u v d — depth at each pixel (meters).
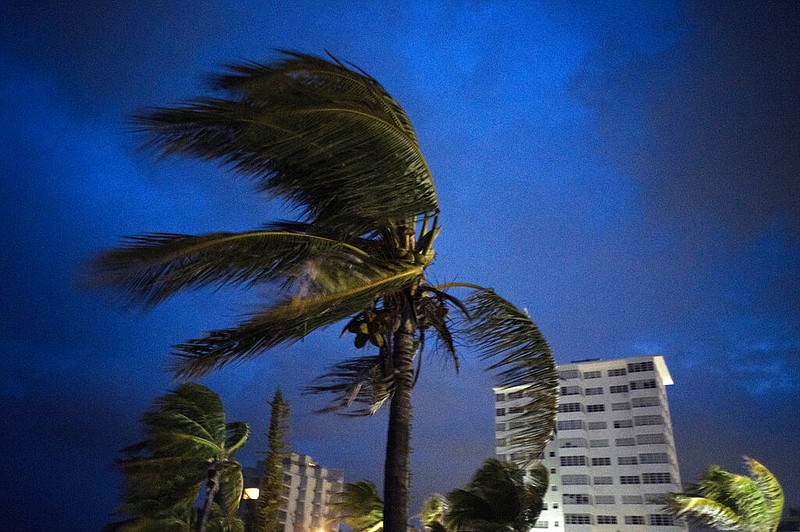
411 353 8.86
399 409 8.52
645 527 81.00
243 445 21.75
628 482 84.00
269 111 7.12
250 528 18.67
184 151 7.73
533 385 10.22
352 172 7.88
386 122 7.62
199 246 7.29
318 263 6.77
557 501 85.62
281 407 19.67
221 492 23.28
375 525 17.92
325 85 7.76
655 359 89.00
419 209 8.20
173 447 18.98
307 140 7.59
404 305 8.92
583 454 86.06
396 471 8.17
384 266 7.93
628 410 87.62
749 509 17.08
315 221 9.16
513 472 20.98
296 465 95.06
